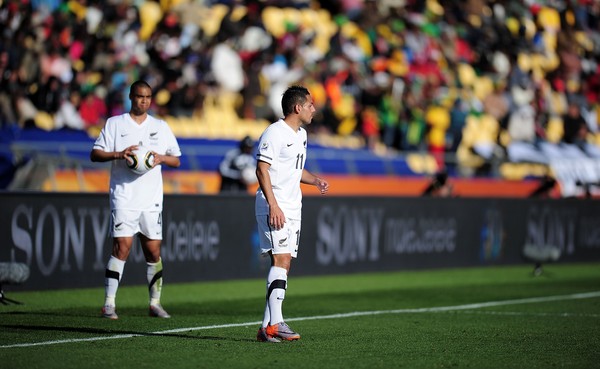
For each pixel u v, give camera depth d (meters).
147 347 25.23
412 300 41.19
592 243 66.56
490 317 34.91
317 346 26.02
